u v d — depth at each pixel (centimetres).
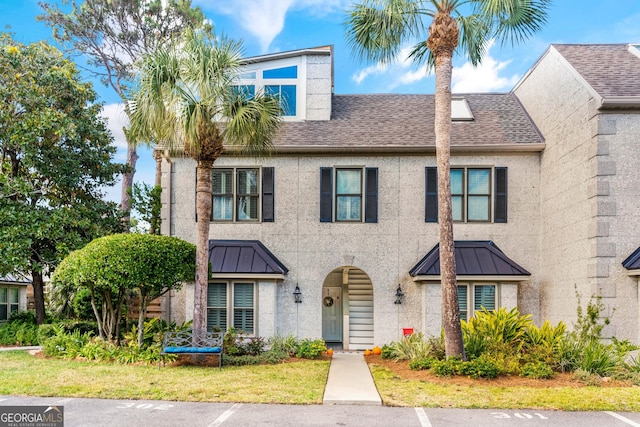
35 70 1521
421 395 795
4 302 1858
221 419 654
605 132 1114
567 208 1248
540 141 1409
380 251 1424
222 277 1334
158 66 1033
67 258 1132
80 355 1139
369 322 1580
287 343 1255
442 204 1018
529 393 805
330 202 1442
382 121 1551
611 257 1098
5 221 1421
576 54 1323
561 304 1270
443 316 1005
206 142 1105
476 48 1144
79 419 646
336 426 630
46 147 1556
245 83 1572
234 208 1455
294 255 1435
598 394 797
